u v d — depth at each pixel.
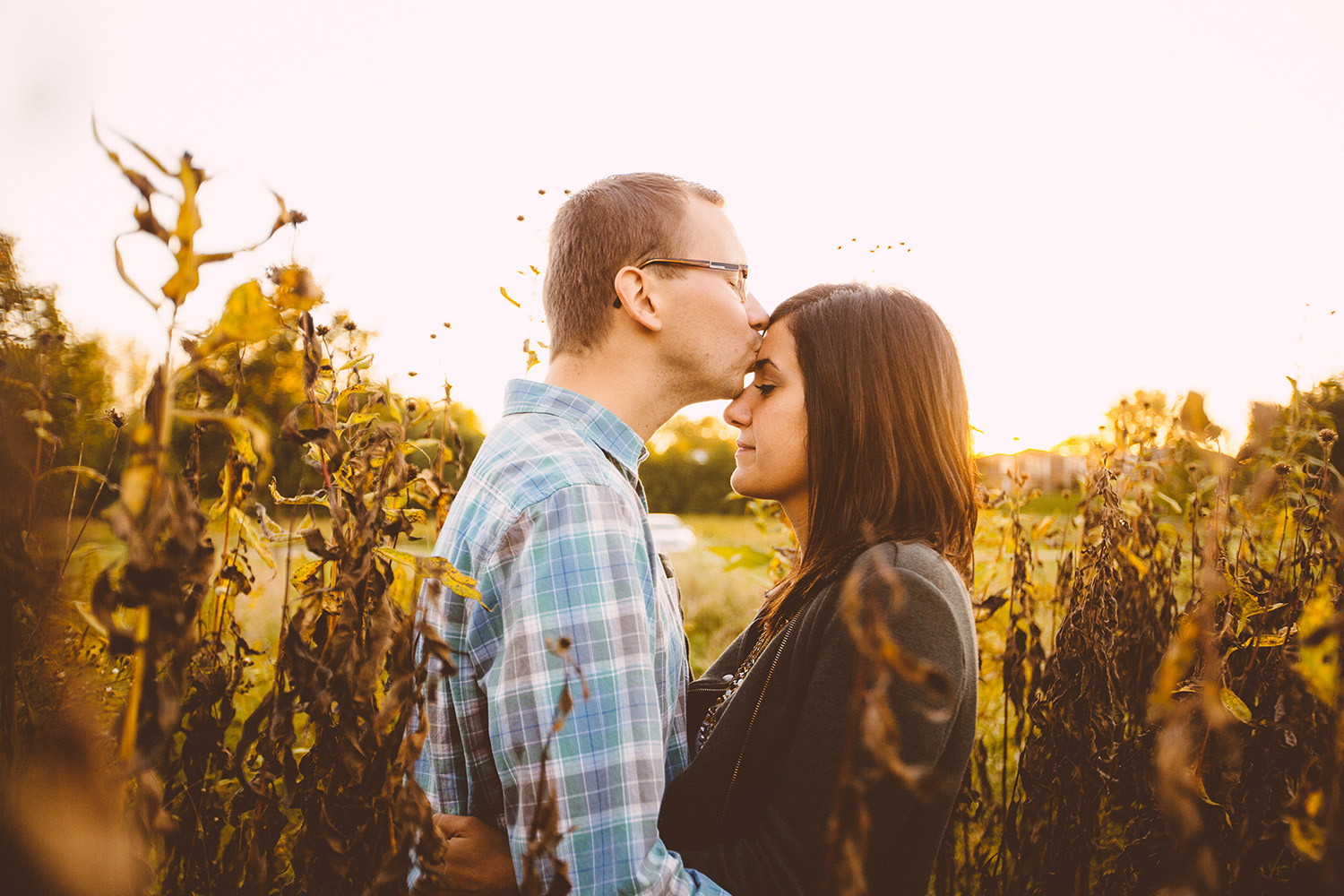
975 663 1.26
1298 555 1.42
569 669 1.08
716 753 1.29
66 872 0.52
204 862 1.03
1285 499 1.43
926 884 1.24
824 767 1.12
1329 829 0.69
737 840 1.25
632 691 1.12
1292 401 1.48
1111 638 1.64
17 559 0.72
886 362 1.46
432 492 1.34
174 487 0.63
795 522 1.68
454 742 1.29
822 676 1.16
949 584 1.25
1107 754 1.60
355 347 1.10
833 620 1.20
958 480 1.47
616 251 1.43
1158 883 1.58
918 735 1.09
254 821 0.91
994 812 1.92
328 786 0.86
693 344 1.45
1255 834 1.29
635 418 1.47
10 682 0.71
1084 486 1.91
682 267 1.45
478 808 1.25
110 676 0.93
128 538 0.57
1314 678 0.69
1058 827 1.65
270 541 0.92
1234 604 1.16
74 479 0.80
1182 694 1.13
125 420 0.83
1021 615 1.95
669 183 1.50
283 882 1.15
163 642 0.60
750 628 1.68
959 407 1.52
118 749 0.62
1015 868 1.76
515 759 1.08
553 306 1.51
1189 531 1.80
